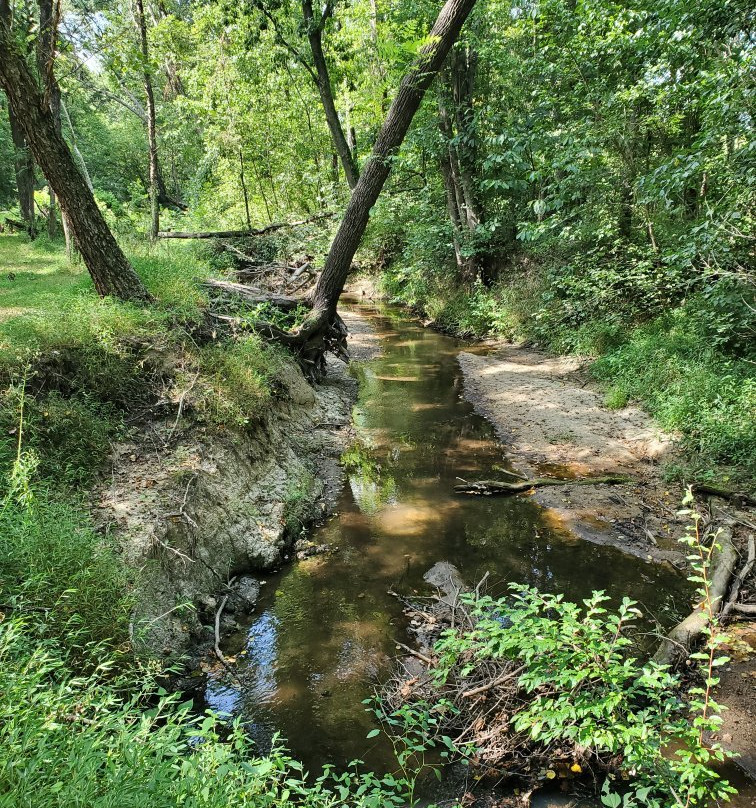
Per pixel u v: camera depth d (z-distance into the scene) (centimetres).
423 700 383
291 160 2006
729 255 751
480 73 1630
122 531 470
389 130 1005
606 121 1038
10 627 269
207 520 537
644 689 386
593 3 954
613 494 686
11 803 171
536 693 364
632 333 1070
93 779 190
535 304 1416
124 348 636
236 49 1620
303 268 1352
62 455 506
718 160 722
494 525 636
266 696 403
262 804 236
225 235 1479
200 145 2419
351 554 585
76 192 668
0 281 1080
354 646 452
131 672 352
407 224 1872
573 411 945
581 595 506
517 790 329
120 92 1612
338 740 365
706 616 320
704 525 597
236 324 828
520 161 1198
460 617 471
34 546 358
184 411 629
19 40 597
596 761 339
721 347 855
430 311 1841
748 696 382
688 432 735
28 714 215
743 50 735
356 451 854
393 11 1523
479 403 1060
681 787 275
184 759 233
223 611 493
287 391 867
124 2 1187
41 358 567
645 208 1073
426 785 334
